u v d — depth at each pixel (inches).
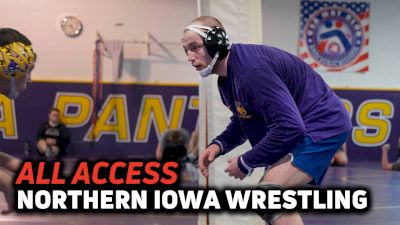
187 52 114.8
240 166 111.3
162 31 595.5
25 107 574.6
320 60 622.5
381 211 259.6
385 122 624.1
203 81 154.6
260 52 112.9
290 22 617.3
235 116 125.8
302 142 115.0
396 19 632.4
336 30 623.8
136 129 591.2
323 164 116.9
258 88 107.3
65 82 580.7
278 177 114.7
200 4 151.9
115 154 585.3
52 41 579.2
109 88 587.5
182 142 395.2
